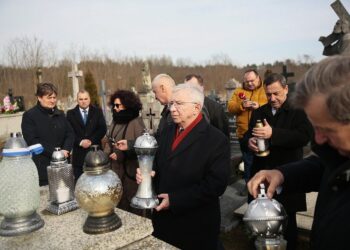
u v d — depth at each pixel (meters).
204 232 2.32
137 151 2.18
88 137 5.11
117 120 3.73
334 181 1.05
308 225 3.47
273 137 2.74
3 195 1.50
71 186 1.85
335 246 1.02
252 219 1.17
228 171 2.35
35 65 28.75
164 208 2.23
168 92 3.33
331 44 4.52
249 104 4.21
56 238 1.47
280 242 1.17
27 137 3.90
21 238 1.48
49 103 4.11
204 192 2.23
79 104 5.25
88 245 1.40
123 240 1.48
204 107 4.10
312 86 0.94
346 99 0.87
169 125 2.70
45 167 3.91
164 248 1.48
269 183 1.39
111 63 44.94
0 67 29.11
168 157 2.42
